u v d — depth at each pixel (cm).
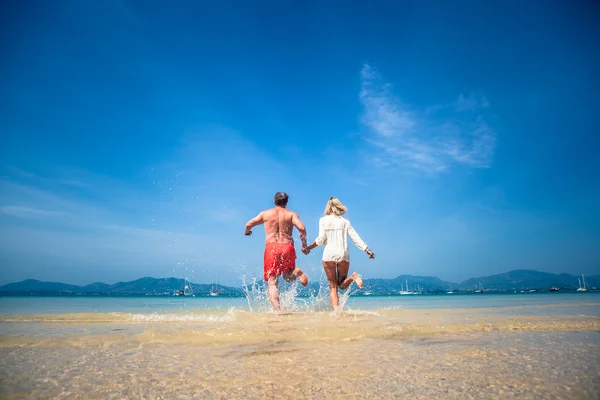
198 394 125
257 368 162
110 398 121
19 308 736
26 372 153
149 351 200
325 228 570
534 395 118
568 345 214
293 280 593
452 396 119
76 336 243
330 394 124
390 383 137
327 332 262
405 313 455
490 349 202
